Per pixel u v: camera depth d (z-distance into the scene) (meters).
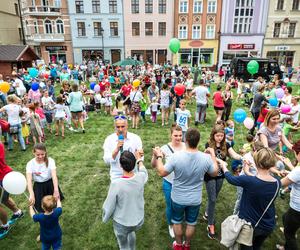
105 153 3.34
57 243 3.18
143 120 9.80
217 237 3.72
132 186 2.72
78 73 19.86
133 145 3.34
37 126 7.30
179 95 9.41
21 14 30.09
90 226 3.99
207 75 19.11
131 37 33.72
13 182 3.06
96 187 5.16
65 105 9.00
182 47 34.00
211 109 12.03
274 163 2.50
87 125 9.68
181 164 2.82
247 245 2.58
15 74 14.58
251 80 19.91
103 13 32.56
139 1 32.38
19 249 3.52
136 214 2.81
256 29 32.41
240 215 2.67
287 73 24.66
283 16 31.75
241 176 2.62
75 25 32.84
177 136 3.46
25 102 9.14
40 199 3.53
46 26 32.75
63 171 5.87
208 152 3.34
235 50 33.38
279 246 3.46
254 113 8.06
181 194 2.94
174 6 32.72
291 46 32.78
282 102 7.99
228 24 32.59
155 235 3.78
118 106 10.32
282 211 4.32
